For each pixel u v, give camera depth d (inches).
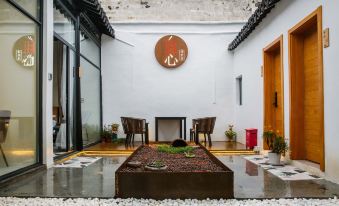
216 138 402.9
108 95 403.2
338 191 152.4
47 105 216.4
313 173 194.1
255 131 301.6
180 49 405.1
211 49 408.8
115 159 259.3
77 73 294.2
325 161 179.5
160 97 405.4
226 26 408.5
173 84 405.4
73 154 272.2
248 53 343.0
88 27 343.9
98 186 164.1
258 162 240.4
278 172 200.4
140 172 140.2
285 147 227.9
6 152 175.3
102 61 403.9
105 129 398.0
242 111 367.6
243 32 325.4
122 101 403.5
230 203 132.8
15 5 179.5
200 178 139.7
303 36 228.8
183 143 231.0
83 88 320.2
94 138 368.2
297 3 216.4
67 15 273.1
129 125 331.9
